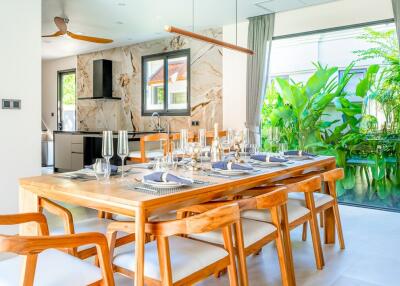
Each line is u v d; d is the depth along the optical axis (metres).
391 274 2.79
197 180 2.32
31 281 1.35
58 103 10.04
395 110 5.45
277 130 4.16
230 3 5.25
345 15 5.17
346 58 6.11
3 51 3.46
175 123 7.45
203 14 5.80
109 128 8.66
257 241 2.22
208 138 5.65
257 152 4.05
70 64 9.60
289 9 5.57
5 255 3.01
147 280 1.72
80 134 7.11
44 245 1.34
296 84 6.70
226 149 4.00
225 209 1.71
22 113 3.63
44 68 10.34
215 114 6.77
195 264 1.76
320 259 2.88
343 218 4.45
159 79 7.76
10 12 3.50
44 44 8.09
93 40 5.84
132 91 8.20
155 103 7.87
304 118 6.42
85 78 9.20
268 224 2.38
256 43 5.93
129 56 8.21
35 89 3.73
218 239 2.13
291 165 3.14
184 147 3.14
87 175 2.48
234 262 1.95
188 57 7.14
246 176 2.50
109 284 1.58
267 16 5.81
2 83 3.46
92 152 7.00
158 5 5.34
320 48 6.42
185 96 7.33
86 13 5.74
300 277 2.72
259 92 5.91
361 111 5.83
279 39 5.91
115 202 1.82
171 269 1.67
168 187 2.05
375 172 5.53
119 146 2.38
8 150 3.54
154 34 7.16
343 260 3.06
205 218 1.62
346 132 5.96
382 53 5.68
